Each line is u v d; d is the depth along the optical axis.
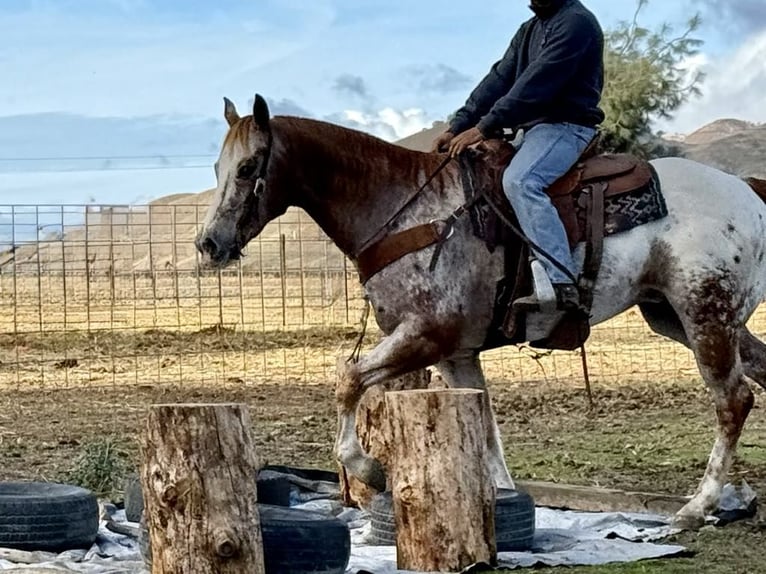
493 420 7.36
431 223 6.98
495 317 7.06
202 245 6.91
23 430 10.84
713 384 7.13
